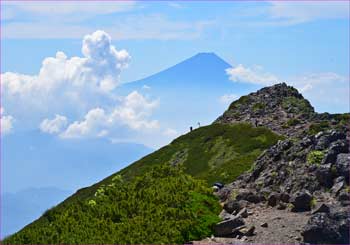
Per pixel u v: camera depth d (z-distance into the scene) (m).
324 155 38.84
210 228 32.56
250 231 31.47
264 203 36.88
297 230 30.88
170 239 30.88
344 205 33.00
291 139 44.41
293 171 39.28
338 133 40.91
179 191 37.94
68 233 32.44
